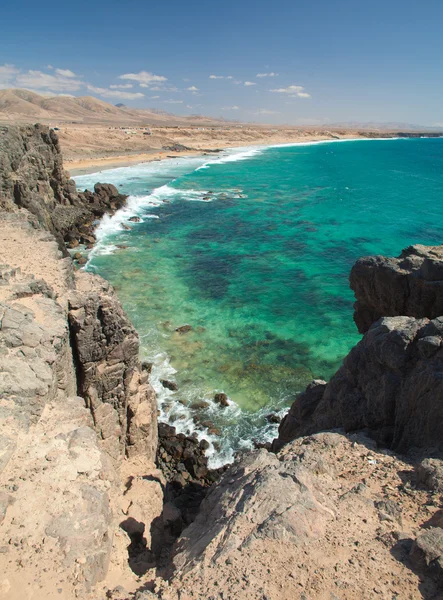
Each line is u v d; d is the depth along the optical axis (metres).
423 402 13.65
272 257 52.78
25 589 8.27
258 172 120.19
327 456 13.84
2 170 35.03
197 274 46.72
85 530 9.47
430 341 13.75
